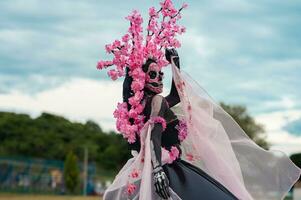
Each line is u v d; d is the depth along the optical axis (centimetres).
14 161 4716
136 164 446
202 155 463
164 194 422
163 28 478
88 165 5606
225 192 445
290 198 2300
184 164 464
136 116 454
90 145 6347
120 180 459
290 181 476
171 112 466
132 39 468
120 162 6281
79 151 6244
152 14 477
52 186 4903
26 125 6288
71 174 4962
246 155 482
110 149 6334
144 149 443
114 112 464
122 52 466
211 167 459
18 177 4700
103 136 6562
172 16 480
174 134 465
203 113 468
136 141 468
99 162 6288
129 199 447
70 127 6538
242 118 4075
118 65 467
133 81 455
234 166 462
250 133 4047
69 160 5009
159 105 452
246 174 480
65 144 6288
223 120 482
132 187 445
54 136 6300
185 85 469
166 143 464
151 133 442
